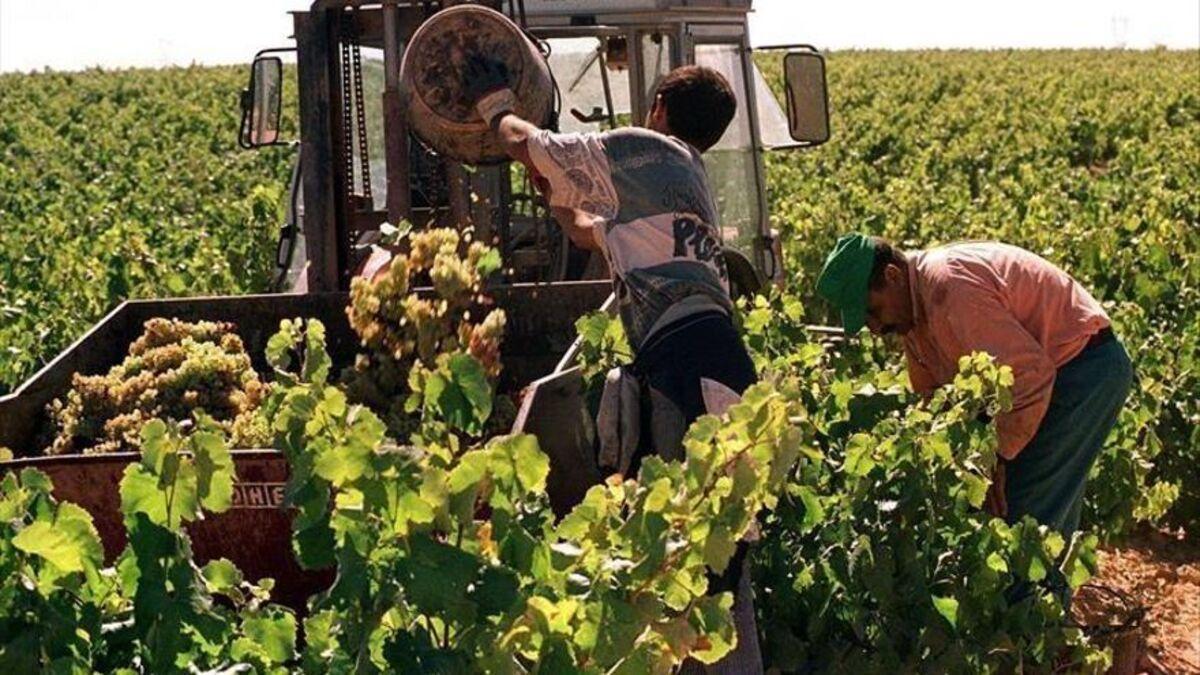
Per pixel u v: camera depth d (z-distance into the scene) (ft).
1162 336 34.04
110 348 23.04
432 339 17.94
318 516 11.93
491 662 11.83
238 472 17.17
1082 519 26.30
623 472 17.58
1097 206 61.11
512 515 12.21
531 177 18.78
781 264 34.50
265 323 23.77
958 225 55.67
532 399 17.33
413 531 11.82
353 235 25.62
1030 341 19.95
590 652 12.23
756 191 33.68
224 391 20.53
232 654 12.73
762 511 18.66
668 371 17.29
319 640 12.46
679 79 18.34
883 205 59.77
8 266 44.19
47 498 12.10
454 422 13.10
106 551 17.66
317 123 25.25
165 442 11.96
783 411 12.56
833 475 19.65
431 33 20.56
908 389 21.11
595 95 30.76
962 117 131.34
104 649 12.40
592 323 19.49
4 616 11.64
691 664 17.13
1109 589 23.16
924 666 17.98
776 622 18.04
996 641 18.48
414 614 12.01
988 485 19.16
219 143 121.90
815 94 30.50
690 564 12.50
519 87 20.53
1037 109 141.28
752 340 22.36
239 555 17.51
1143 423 27.25
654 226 17.63
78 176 94.02
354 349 23.72
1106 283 40.98
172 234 50.75
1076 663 19.57
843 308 20.22
